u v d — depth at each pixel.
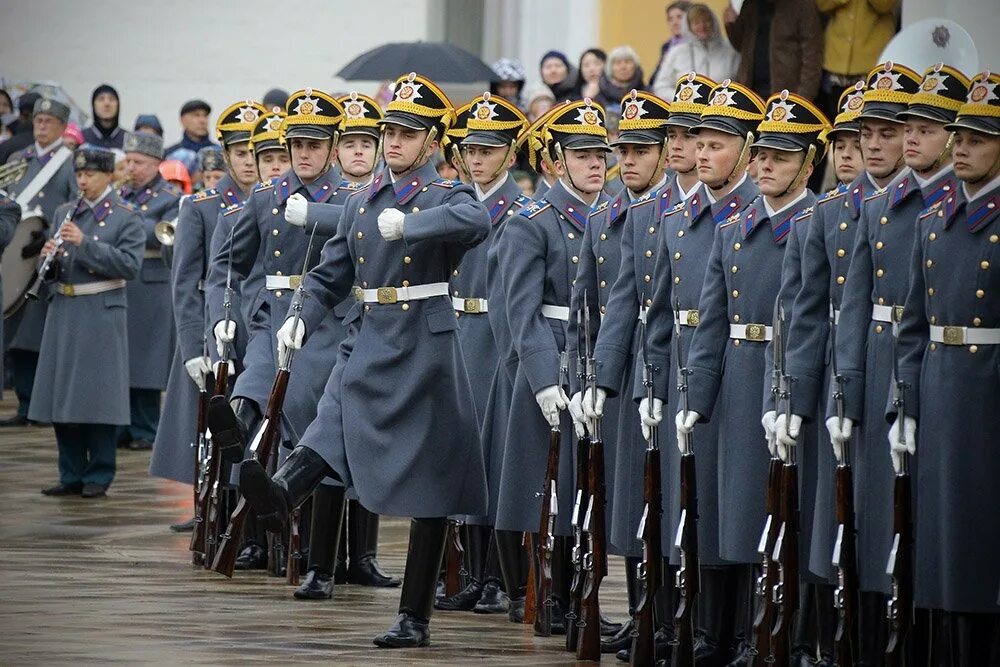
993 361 18.80
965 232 18.89
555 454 22.62
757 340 21.25
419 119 22.09
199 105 49.53
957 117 18.72
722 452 21.30
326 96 27.19
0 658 19.66
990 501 18.80
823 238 20.61
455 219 21.48
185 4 59.62
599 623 21.06
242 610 24.08
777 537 19.19
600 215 23.58
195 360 29.77
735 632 21.52
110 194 37.44
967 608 18.78
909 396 18.97
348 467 21.97
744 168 22.05
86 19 60.03
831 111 36.12
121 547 29.67
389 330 22.00
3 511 33.56
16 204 37.22
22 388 46.56
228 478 28.03
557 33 57.25
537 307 23.69
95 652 20.28
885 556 19.59
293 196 24.08
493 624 24.12
